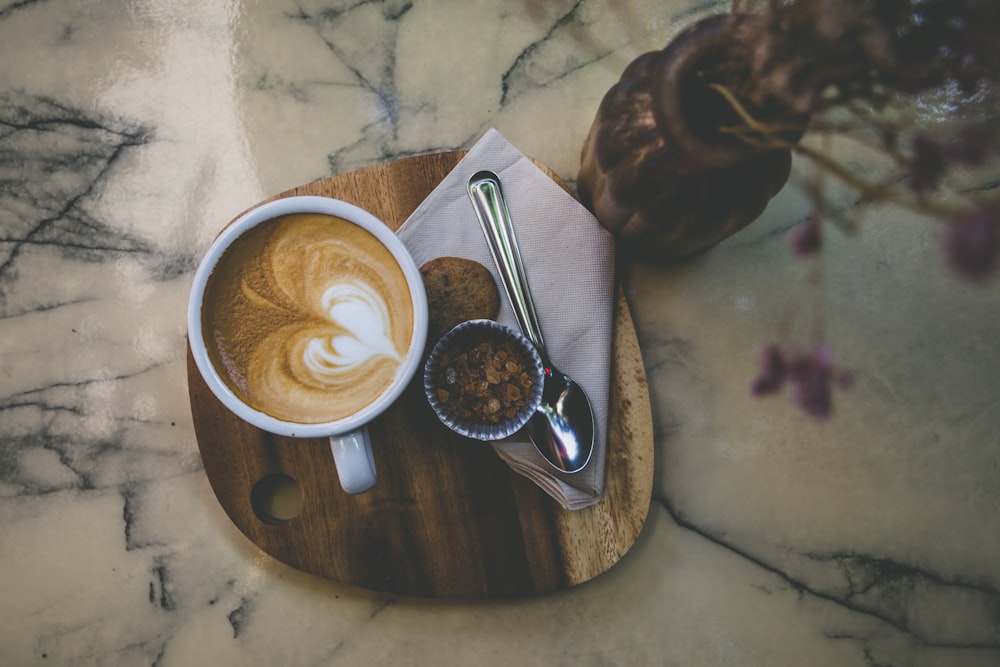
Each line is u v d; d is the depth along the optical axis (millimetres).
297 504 424
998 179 423
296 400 377
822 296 434
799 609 431
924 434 433
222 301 379
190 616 436
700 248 392
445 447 410
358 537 410
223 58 444
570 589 433
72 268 442
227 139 443
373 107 442
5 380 440
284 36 444
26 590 438
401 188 412
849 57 254
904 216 432
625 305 412
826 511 432
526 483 410
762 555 432
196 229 442
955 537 430
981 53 247
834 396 435
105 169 443
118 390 440
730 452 432
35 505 439
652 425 418
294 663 433
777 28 263
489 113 442
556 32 443
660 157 328
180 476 439
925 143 236
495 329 390
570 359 405
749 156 281
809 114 267
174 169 442
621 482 408
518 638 433
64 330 441
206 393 410
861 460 433
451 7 443
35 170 444
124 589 437
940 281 433
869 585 430
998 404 432
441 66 442
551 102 441
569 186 436
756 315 432
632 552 432
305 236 381
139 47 445
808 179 430
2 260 442
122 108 444
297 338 381
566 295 405
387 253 381
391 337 382
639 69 345
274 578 436
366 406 374
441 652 432
